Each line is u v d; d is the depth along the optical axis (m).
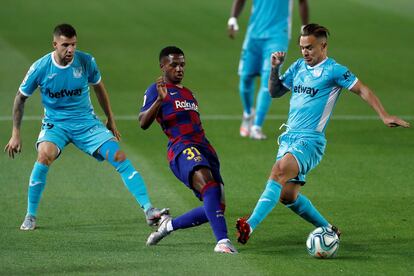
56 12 78.06
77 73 29.11
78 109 29.52
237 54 64.94
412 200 33.09
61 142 29.36
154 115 26.59
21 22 73.88
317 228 26.38
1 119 46.44
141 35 70.38
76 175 36.44
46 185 34.88
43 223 29.81
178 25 74.31
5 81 55.28
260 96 43.25
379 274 24.42
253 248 27.05
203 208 26.47
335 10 81.31
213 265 24.94
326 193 34.06
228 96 53.25
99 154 29.31
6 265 24.94
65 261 25.34
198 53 64.94
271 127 46.22
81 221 30.12
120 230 29.03
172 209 31.84
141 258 25.66
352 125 46.62
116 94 53.00
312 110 27.20
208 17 77.44
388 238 28.30
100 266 24.84
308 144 27.00
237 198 33.44
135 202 32.72
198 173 26.19
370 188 34.84
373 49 67.25
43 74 28.86
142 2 83.38
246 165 38.44
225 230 26.11
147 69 59.62
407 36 72.12
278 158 27.27
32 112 47.88
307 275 24.19
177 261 25.34
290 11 43.19
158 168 37.59
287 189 26.98
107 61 61.75
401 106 50.94
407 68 61.31
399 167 38.16
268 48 42.69
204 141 27.36
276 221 30.34
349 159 39.53
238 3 45.22
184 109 27.39
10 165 37.75
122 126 45.59
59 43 28.36
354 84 26.70
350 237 28.42
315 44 26.98
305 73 27.41
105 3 82.56
